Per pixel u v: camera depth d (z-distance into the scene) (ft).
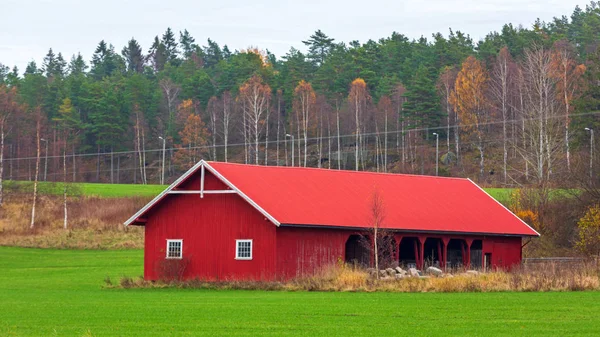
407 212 377.71
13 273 422.00
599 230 437.58
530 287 277.03
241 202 338.75
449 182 432.25
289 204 341.62
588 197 500.74
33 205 622.54
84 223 610.24
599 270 303.27
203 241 345.51
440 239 385.29
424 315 208.03
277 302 245.65
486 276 295.28
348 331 180.65
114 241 562.66
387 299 250.37
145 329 185.37
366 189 387.55
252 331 181.37
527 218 524.93
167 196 355.77
